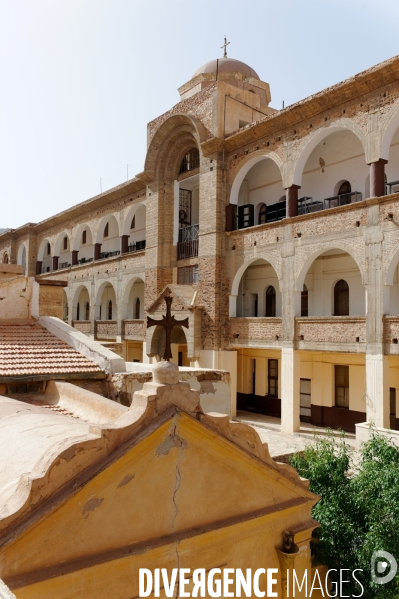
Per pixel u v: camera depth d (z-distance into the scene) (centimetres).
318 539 862
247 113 2531
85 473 426
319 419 2323
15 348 1192
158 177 2777
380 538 822
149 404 473
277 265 2155
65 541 409
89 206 3534
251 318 2272
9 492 422
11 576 379
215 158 2411
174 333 2628
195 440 502
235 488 541
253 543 551
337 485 939
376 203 1770
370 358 1766
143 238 3369
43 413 672
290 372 2072
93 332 3406
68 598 404
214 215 2397
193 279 2617
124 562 437
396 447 1060
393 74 1705
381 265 1750
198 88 3014
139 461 458
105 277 3347
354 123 1858
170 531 481
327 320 1945
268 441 1920
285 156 2130
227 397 1260
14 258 4775
